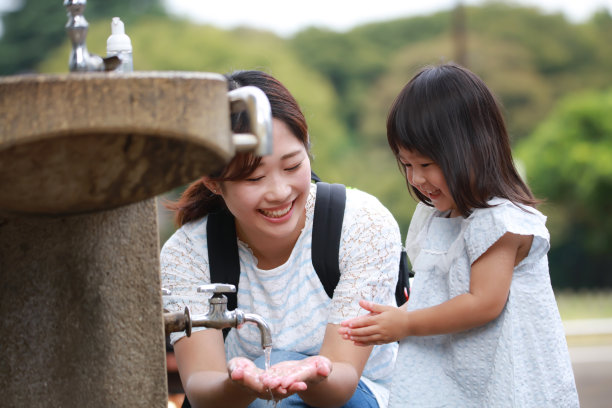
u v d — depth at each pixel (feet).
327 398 5.70
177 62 60.49
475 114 6.33
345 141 63.77
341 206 6.43
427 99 6.35
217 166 4.31
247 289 6.56
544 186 52.90
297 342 6.43
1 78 3.70
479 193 6.19
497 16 66.95
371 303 5.99
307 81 63.67
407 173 6.66
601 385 19.38
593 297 40.42
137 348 4.91
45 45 63.41
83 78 3.73
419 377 6.31
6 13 63.46
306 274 6.42
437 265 6.44
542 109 64.39
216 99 4.09
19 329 4.87
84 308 4.87
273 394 5.12
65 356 4.89
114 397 4.87
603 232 52.24
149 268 4.95
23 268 4.85
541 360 6.10
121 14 65.10
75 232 4.86
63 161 3.79
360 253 6.33
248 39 65.51
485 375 6.14
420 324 5.97
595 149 52.24
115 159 3.91
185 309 5.21
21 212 4.18
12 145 3.65
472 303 6.00
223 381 5.60
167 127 3.88
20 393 4.89
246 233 6.38
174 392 11.80
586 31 65.72
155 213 4.95
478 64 65.57
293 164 5.92
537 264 6.29
